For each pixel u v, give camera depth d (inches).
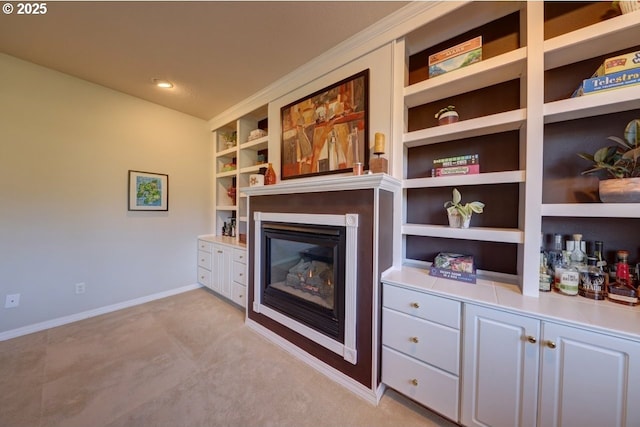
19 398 57.0
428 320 52.8
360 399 58.9
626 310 42.3
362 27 68.8
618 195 42.8
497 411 45.4
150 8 61.2
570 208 46.2
